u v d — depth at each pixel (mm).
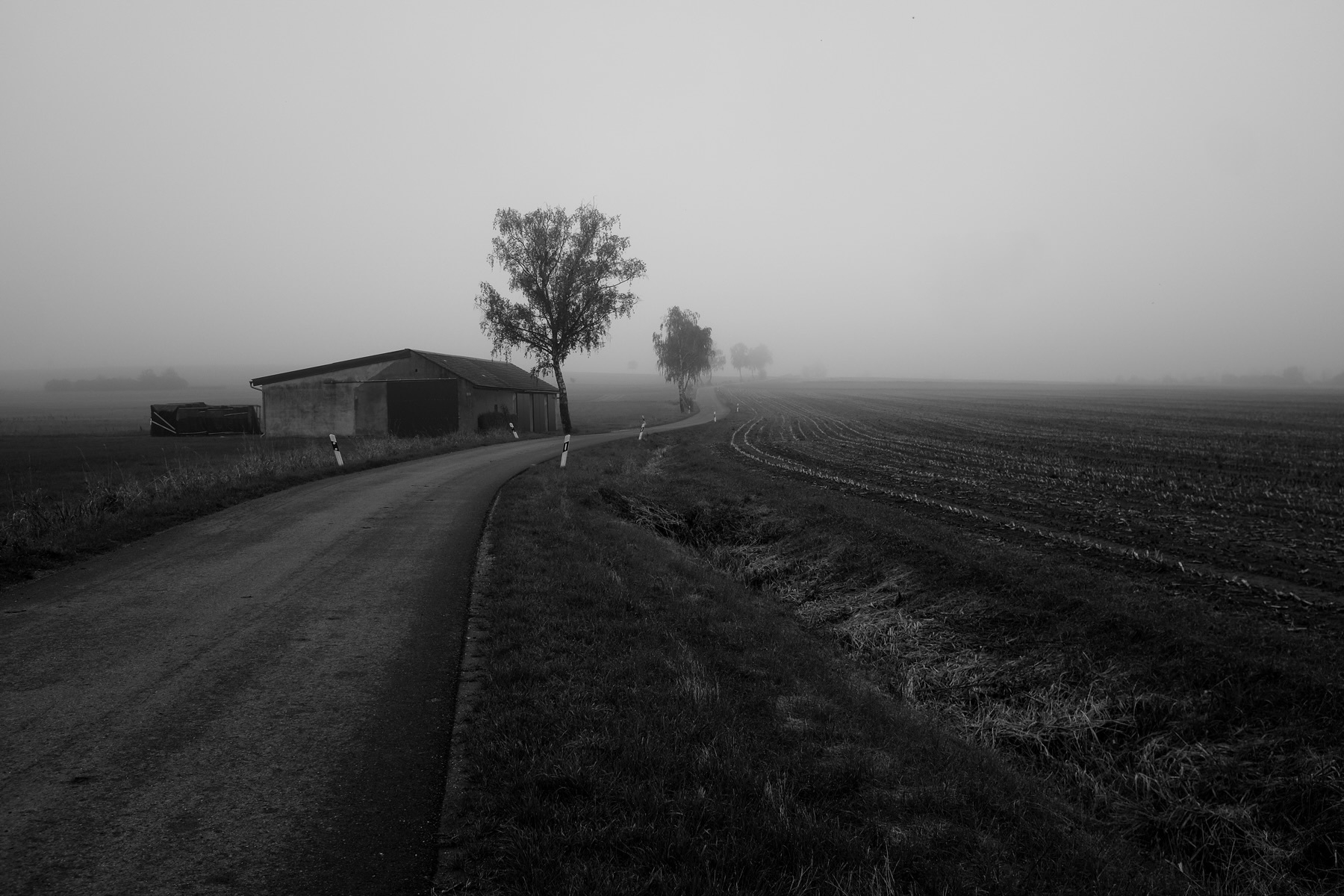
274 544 10906
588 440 38562
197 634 6793
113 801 3957
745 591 12219
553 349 43500
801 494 19594
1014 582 10516
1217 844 5820
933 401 101000
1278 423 51594
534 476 20328
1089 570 11109
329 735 4824
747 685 6691
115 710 5109
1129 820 6203
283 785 4195
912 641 9961
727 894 3527
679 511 19219
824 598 12500
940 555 12258
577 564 10086
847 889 3717
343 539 11328
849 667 9250
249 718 5043
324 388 41219
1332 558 11875
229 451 30125
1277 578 10703
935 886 3986
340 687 5652
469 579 9133
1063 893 4332
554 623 7434
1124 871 4863
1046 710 7848
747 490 21312
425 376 40781
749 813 4273
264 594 8180
